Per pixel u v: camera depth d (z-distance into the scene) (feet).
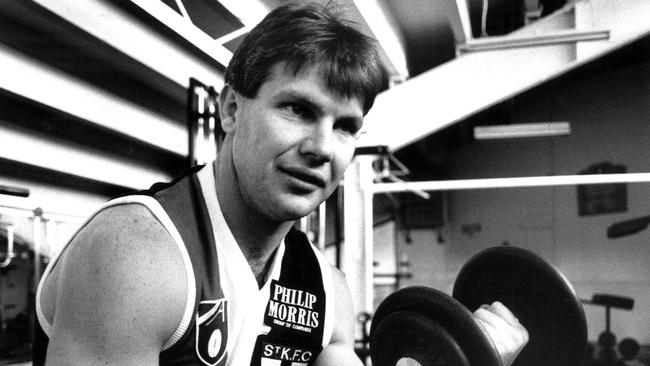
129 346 1.88
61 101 8.05
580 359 3.48
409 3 11.66
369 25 9.70
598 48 11.35
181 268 2.05
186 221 2.24
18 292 8.29
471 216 23.91
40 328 2.21
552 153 21.09
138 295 1.88
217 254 2.30
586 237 19.69
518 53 12.13
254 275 2.50
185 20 7.50
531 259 3.39
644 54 18.03
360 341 11.12
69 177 9.53
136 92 9.19
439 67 12.55
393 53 11.57
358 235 11.34
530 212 21.70
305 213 2.21
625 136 18.84
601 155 19.53
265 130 2.12
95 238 1.97
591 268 19.42
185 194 2.34
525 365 3.59
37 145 8.52
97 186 10.29
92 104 8.62
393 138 12.58
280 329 2.60
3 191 6.91
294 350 2.68
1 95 7.41
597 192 19.33
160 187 2.35
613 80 19.31
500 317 3.28
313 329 2.74
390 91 12.65
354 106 2.18
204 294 2.16
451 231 24.67
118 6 7.38
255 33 2.21
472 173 23.86
